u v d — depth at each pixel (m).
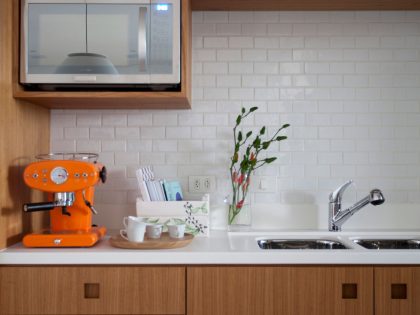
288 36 2.40
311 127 2.39
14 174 1.93
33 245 1.83
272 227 2.36
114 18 1.93
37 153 2.21
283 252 1.73
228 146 2.40
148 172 2.24
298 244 2.18
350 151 2.39
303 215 2.36
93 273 1.73
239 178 2.26
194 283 1.73
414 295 1.72
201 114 2.40
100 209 2.38
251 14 2.40
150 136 2.40
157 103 2.17
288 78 2.40
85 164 1.90
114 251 1.76
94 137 2.40
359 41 2.40
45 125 2.32
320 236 2.19
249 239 2.07
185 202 2.12
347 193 2.39
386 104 2.40
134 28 1.93
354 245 1.93
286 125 2.31
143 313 1.73
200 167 2.40
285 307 1.72
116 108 2.37
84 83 1.94
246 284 1.72
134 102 2.13
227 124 2.40
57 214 2.00
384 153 2.39
